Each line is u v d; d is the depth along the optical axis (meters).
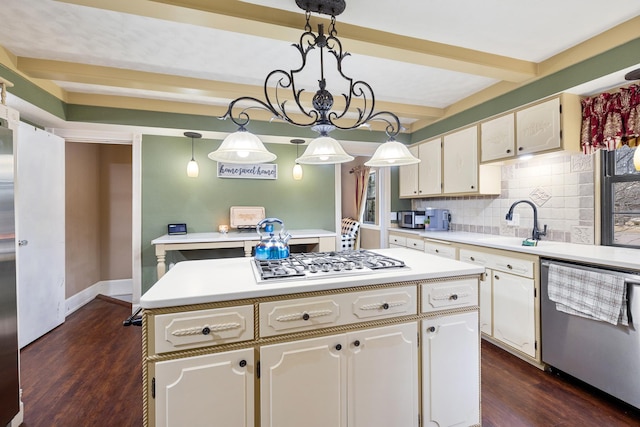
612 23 1.89
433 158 3.71
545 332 2.19
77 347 2.68
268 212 4.10
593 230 2.42
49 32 1.94
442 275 1.59
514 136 2.69
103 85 2.61
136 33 1.96
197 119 3.37
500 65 2.29
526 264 2.31
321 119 1.61
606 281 1.83
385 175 4.48
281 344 1.33
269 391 1.32
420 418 1.57
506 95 2.77
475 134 3.12
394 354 1.51
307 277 1.45
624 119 2.13
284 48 2.15
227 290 1.28
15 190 1.71
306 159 1.83
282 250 1.86
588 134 2.32
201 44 2.10
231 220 3.84
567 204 2.59
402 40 2.00
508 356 2.47
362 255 1.99
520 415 1.79
